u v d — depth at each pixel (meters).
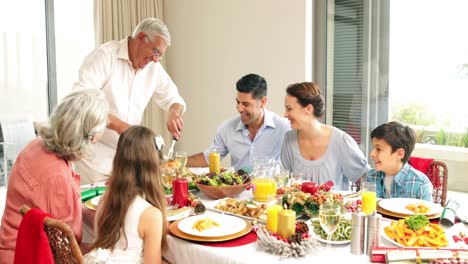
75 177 1.87
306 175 2.51
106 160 2.88
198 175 2.49
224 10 4.07
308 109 2.41
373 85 3.57
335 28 3.66
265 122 2.80
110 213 1.69
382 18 3.47
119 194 1.68
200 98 4.37
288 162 2.64
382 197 2.35
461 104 3.22
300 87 2.41
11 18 3.76
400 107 3.48
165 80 3.18
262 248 1.59
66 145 1.73
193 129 4.48
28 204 1.74
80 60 4.14
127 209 1.67
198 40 4.30
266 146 2.84
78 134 1.73
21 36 3.82
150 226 1.66
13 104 3.83
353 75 3.64
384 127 2.24
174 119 2.94
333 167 2.47
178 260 1.69
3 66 3.76
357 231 1.53
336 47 3.68
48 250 1.45
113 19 4.07
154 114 4.41
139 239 1.68
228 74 4.11
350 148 2.44
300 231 1.62
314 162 2.49
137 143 1.70
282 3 3.68
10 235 1.78
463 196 3.21
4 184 3.83
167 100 3.18
